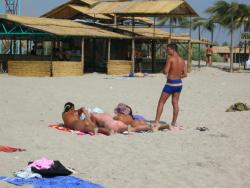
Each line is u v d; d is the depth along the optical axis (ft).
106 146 33.60
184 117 47.93
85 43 127.95
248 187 24.85
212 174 26.99
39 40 122.93
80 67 107.55
